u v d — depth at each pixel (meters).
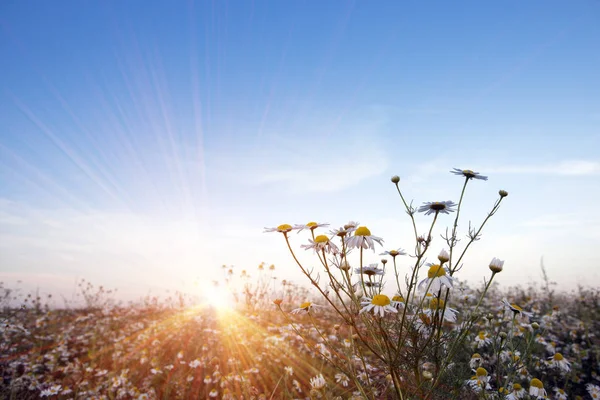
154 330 9.41
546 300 10.03
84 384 5.73
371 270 3.13
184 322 10.61
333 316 6.11
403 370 2.98
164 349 7.70
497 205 2.78
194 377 5.80
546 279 9.94
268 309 9.05
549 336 6.45
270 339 6.12
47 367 6.99
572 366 5.20
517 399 3.37
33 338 8.64
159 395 5.39
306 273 2.79
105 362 7.07
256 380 5.15
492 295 9.43
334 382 4.14
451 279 2.60
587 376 5.32
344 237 3.10
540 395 3.45
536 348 5.34
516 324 4.94
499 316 4.85
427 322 2.84
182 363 6.41
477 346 4.23
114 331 9.92
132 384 5.80
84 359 7.37
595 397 4.59
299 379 4.83
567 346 6.16
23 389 5.74
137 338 8.43
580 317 8.56
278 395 4.54
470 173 2.89
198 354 6.88
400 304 2.91
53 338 8.80
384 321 2.93
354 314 2.90
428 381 2.84
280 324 7.79
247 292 9.33
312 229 3.16
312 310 3.25
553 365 4.80
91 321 11.29
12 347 7.79
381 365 3.16
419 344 2.83
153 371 5.85
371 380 3.40
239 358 6.00
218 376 5.33
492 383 3.70
